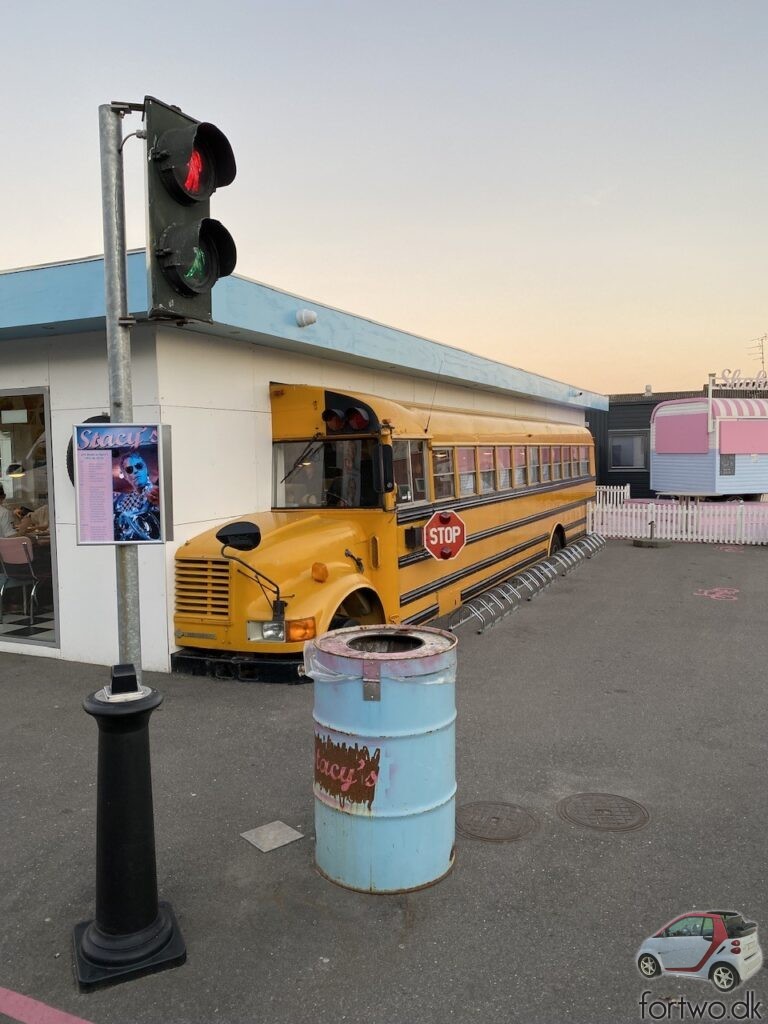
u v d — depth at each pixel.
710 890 3.71
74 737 5.73
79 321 6.64
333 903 3.63
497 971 3.15
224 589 6.79
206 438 7.38
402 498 7.78
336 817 3.74
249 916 3.55
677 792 4.79
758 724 5.99
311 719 5.96
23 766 5.22
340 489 7.69
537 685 7.03
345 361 9.70
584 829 4.31
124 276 3.36
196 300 3.47
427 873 3.73
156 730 5.75
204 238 3.49
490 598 10.02
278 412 8.07
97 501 3.32
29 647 7.97
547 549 13.71
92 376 7.30
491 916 3.52
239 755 5.32
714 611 10.43
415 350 10.56
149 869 3.26
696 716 6.18
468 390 13.98
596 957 3.23
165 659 7.08
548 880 3.81
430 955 3.26
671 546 17.86
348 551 7.17
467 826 4.35
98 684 6.95
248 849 4.13
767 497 23.19
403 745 3.62
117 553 3.37
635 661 7.87
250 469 7.92
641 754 5.39
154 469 3.33
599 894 3.69
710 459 21.69
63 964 3.24
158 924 3.29
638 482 25.64
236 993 3.04
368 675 3.59
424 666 3.62
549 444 13.77
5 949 3.35
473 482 9.87
